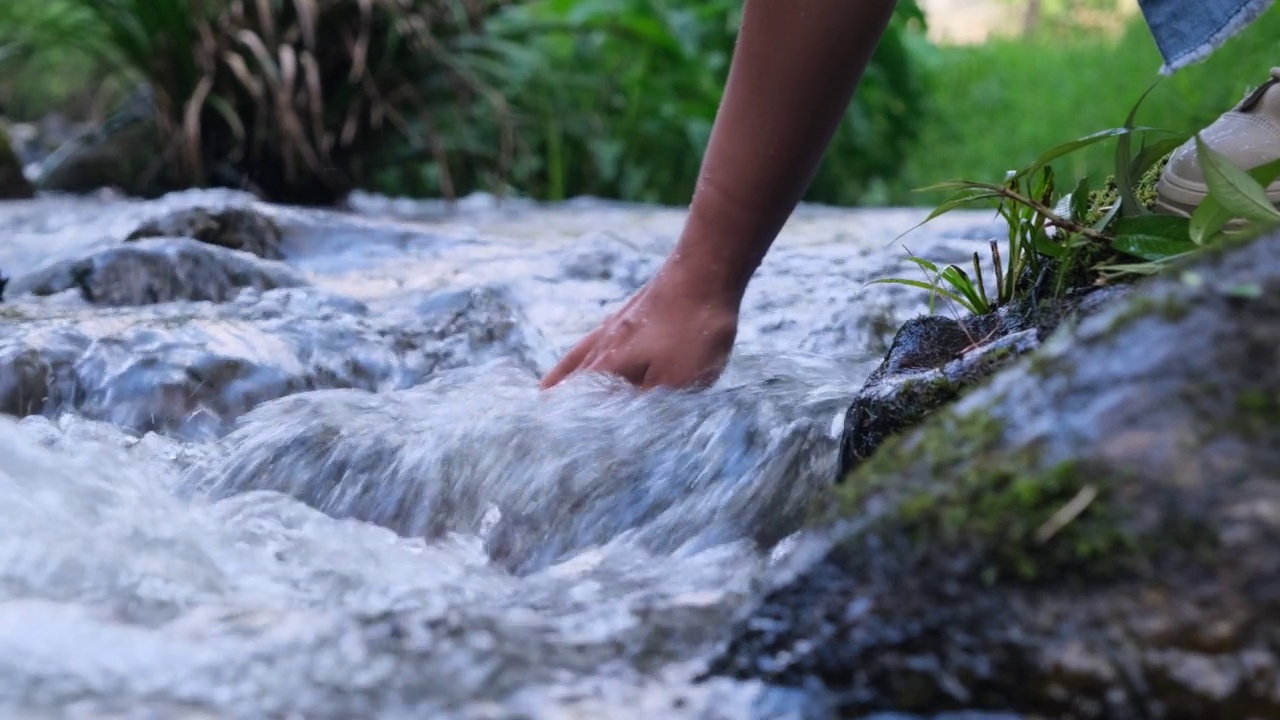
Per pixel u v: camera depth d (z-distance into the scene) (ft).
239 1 16.93
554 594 3.87
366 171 18.47
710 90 21.52
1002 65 28.53
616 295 8.98
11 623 3.32
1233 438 2.74
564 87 21.40
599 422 5.15
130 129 18.01
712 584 3.96
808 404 5.21
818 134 5.22
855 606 2.95
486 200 18.44
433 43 17.31
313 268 9.95
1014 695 2.78
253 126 17.21
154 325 6.69
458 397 5.81
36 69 24.84
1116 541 2.74
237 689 2.97
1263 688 2.59
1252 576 2.63
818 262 9.41
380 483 5.06
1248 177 3.74
